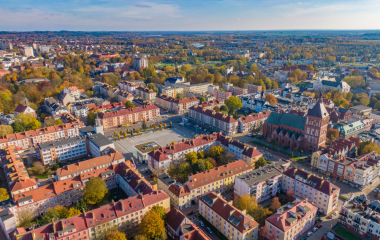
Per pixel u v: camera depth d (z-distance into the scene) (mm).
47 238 143125
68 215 165000
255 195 191125
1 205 173875
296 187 198500
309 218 167500
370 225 154875
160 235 152250
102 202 195250
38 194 183375
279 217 155000
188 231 147625
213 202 173250
